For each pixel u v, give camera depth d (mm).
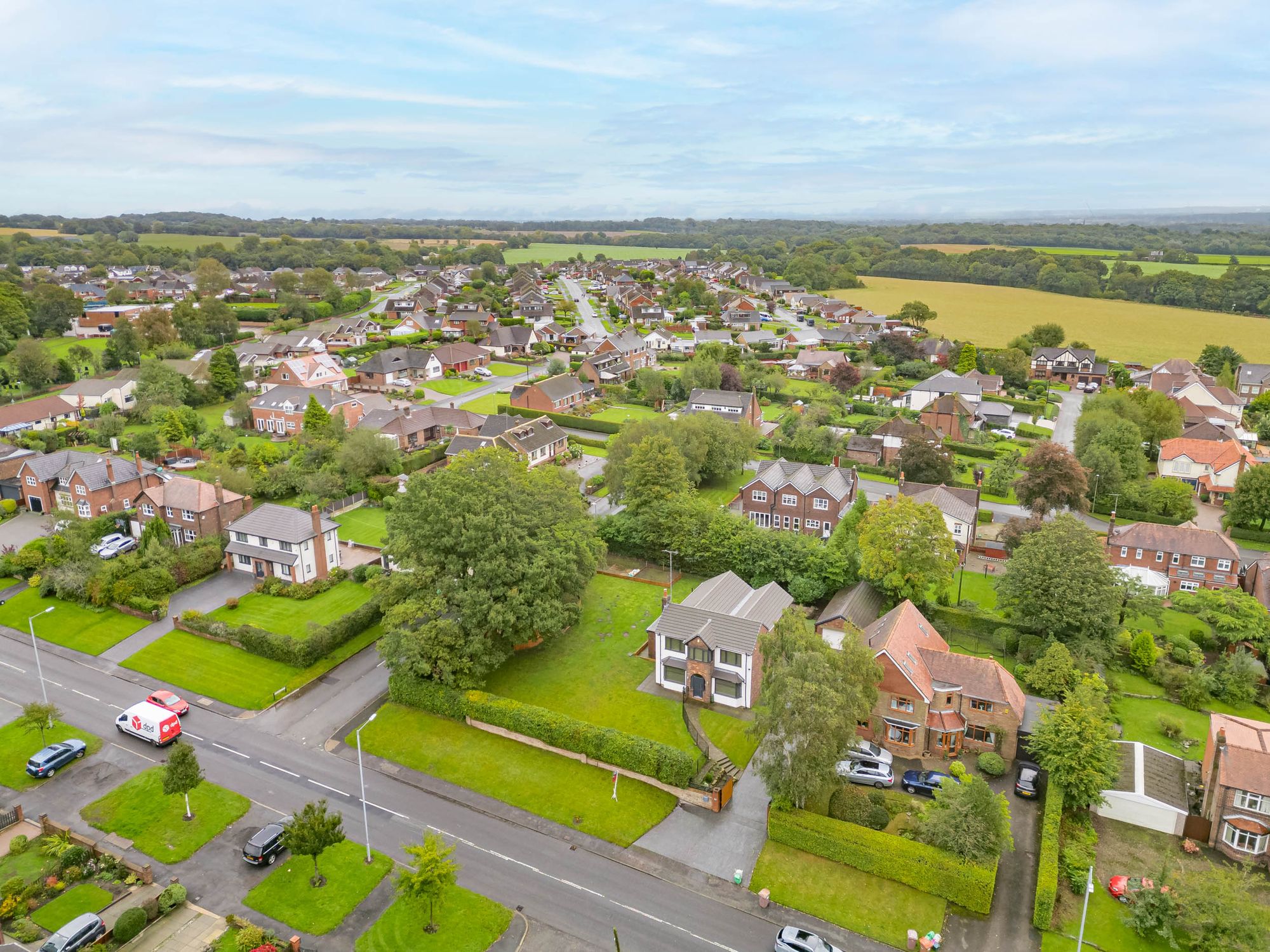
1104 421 124500
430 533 66750
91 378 161625
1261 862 49250
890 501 81688
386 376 176125
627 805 54594
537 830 52531
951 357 193750
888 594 78438
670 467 95000
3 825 51438
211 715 64312
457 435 132625
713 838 51781
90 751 59750
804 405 160125
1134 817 53281
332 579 85188
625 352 190375
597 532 92875
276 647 71000
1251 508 101750
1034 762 58438
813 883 47969
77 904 45531
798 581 78875
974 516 94875
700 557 86875
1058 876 48188
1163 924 43875
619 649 74062
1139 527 89625
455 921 44875
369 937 43875
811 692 49188
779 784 50344
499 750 60094
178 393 148500
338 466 112500
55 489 100875
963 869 46000
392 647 63875
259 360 188250
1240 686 66875
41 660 71688
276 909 45656
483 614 64375
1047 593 70188
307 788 56125
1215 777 51719
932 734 59781
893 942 43938
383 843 51062
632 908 46156
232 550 87250
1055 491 98938
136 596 79375
